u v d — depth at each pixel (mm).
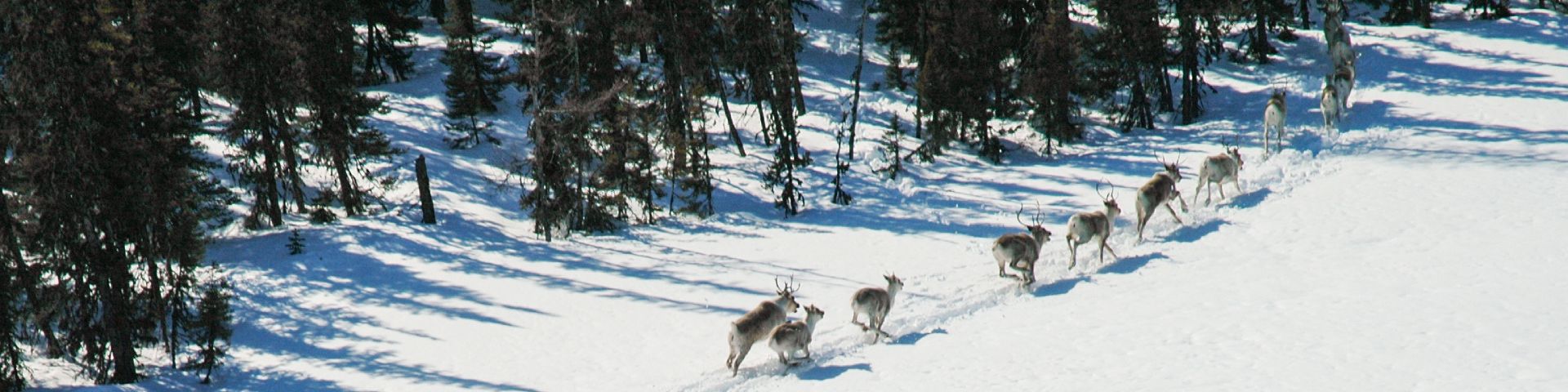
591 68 31984
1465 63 44375
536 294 24328
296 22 31516
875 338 19344
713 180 35656
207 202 28781
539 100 30062
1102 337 18250
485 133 38781
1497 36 49125
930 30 37219
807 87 45250
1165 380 15773
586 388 18047
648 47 46812
